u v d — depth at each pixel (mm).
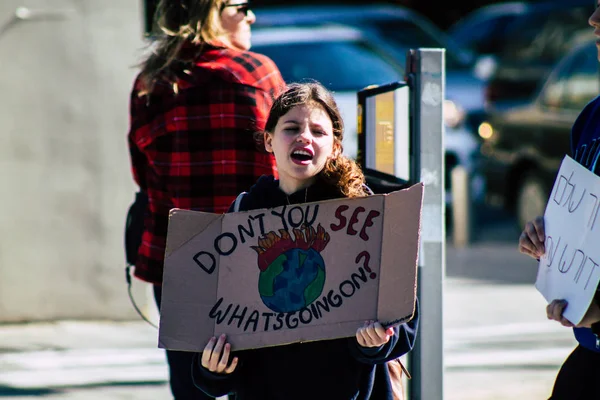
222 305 6699
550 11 32500
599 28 6867
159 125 8703
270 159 8547
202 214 6730
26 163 15312
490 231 26469
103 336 14898
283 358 6672
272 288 6676
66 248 15516
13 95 15188
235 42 8898
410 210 6531
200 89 8570
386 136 8820
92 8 15344
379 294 6547
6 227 15305
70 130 15398
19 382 12656
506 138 25547
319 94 6754
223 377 6648
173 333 6684
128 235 9469
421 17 45938
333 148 6836
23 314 15461
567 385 6895
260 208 6832
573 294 6719
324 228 6672
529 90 28953
